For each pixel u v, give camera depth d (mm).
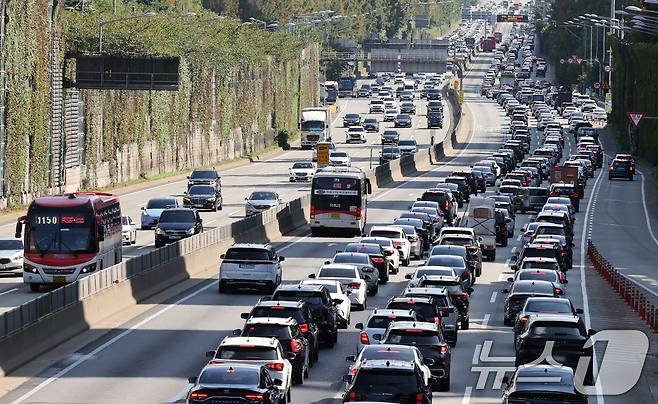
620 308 154125
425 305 111750
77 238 154625
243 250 157000
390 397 78312
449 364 100562
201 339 122875
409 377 79062
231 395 76812
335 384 102188
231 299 153125
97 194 164625
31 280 154000
